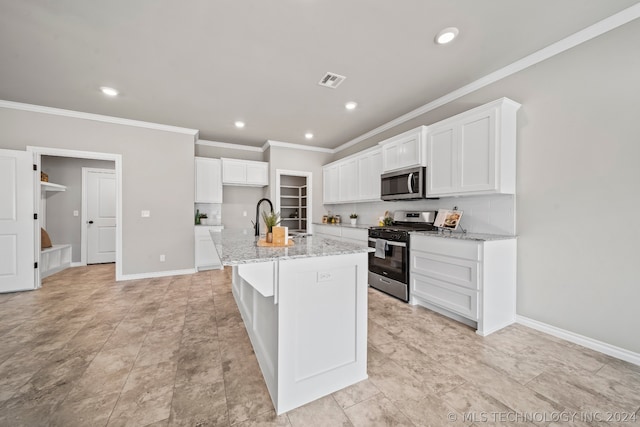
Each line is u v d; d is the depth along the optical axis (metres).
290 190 6.24
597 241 1.91
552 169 2.14
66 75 2.58
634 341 1.75
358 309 1.59
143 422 1.25
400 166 3.28
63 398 1.41
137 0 1.66
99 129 3.67
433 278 2.60
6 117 3.23
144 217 3.96
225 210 5.24
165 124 4.03
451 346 1.98
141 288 3.44
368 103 3.24
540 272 2.23
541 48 2.15
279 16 1.80
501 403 1.38
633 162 1.75
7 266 3.22
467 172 2.49
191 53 2.23
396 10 1.74
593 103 1.92
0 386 1.50
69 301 2.95
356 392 1.48
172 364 1.74
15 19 1.81
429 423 1.25
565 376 1.61
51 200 4.71
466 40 2.05
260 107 3.37
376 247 3.34
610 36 1.83
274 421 1.27
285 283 1.35
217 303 2.90
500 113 2.23
